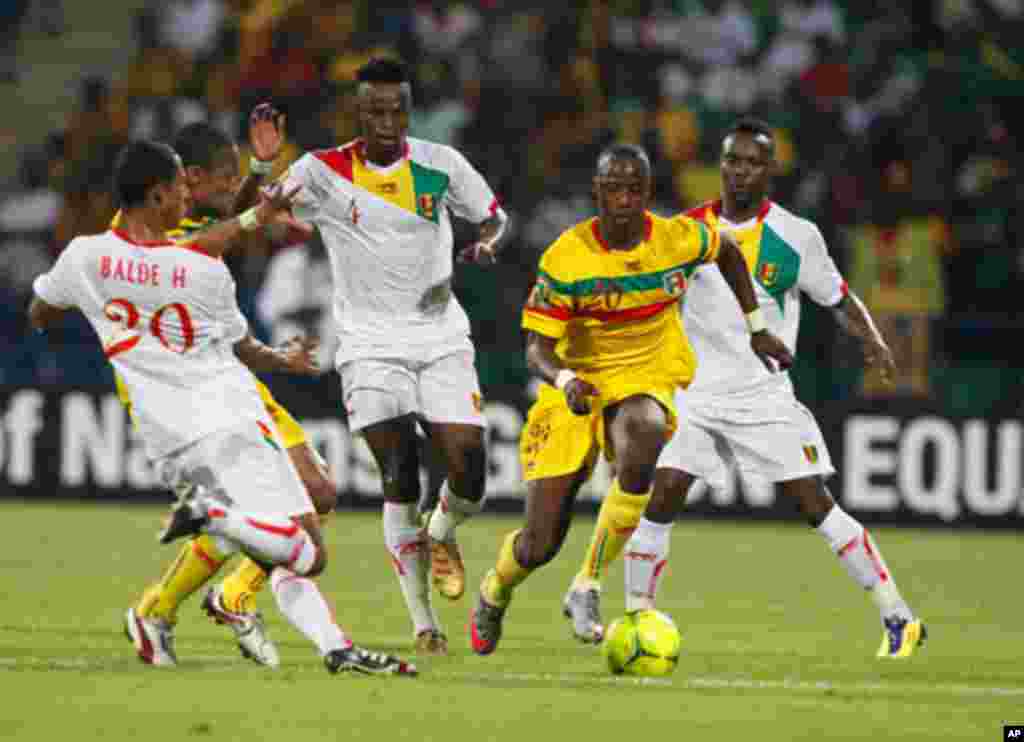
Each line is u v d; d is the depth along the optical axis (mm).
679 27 81562
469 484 30391
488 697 23156
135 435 58375
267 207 24844
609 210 27078
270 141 28625
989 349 64125
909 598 39750
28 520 53062
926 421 56250
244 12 83688
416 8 81125
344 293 30703
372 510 58062
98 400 58594
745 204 30875
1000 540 54000
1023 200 71875
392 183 30062
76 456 58688
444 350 30453
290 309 61625
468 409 30406
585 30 78500
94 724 20516
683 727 21172
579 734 20516
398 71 29719
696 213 31359
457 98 76625
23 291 67500
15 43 89062
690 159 75500
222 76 79188
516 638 31484
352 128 74562
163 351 24531
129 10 90312
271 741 19688
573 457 28188
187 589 25984
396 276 30281
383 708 21953
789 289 30984
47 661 26375
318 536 24984
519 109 75188
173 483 24578
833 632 33281
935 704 23734
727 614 35938
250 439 24609
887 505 56406
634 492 27844
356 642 30688
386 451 29844
